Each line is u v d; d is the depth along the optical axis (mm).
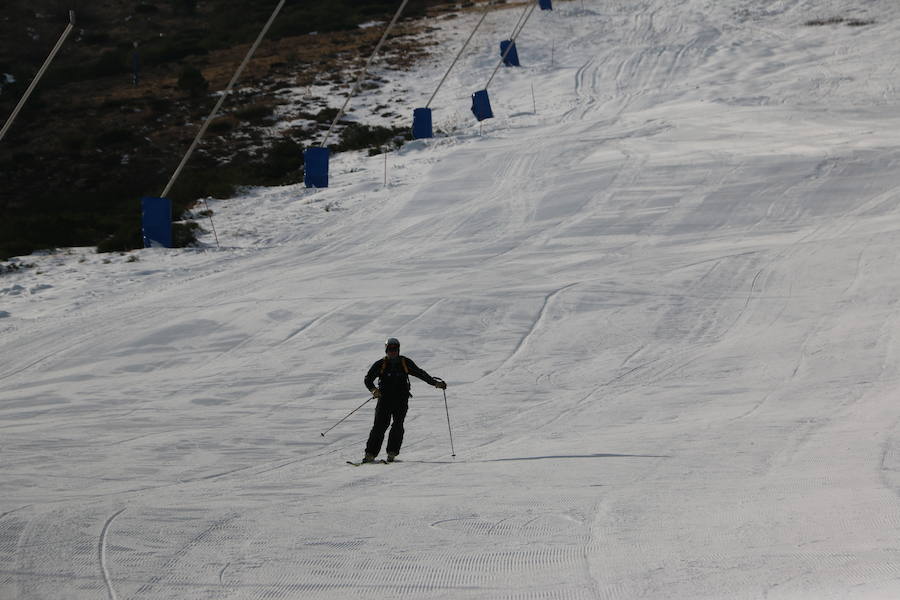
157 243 93938
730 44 193375
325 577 20859
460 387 51875
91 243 104125
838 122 127500
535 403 48344
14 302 74250
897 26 190500
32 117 180250
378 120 169000
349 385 52344
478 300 69188
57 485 31484
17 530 24500
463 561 21812
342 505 28094
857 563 19125
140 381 53375
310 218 106438
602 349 59031
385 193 114375
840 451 33188
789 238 83688
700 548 21672
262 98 187625
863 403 43281
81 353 59188
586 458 35188
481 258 83438
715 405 45750
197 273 83438
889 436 35094
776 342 58156
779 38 194750
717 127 129375
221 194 124188
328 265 83812
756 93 153250
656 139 125125
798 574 18797
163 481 32656
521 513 26312
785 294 69000
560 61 197125
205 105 185625
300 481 32812
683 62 183875
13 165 153125
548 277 75750
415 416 46375
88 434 41750
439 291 71875
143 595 19750
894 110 133500
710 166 107812
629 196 100062
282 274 80688
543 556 21922
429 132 144875
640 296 69875
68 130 171000
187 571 21312
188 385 52281
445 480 32281
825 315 63281
